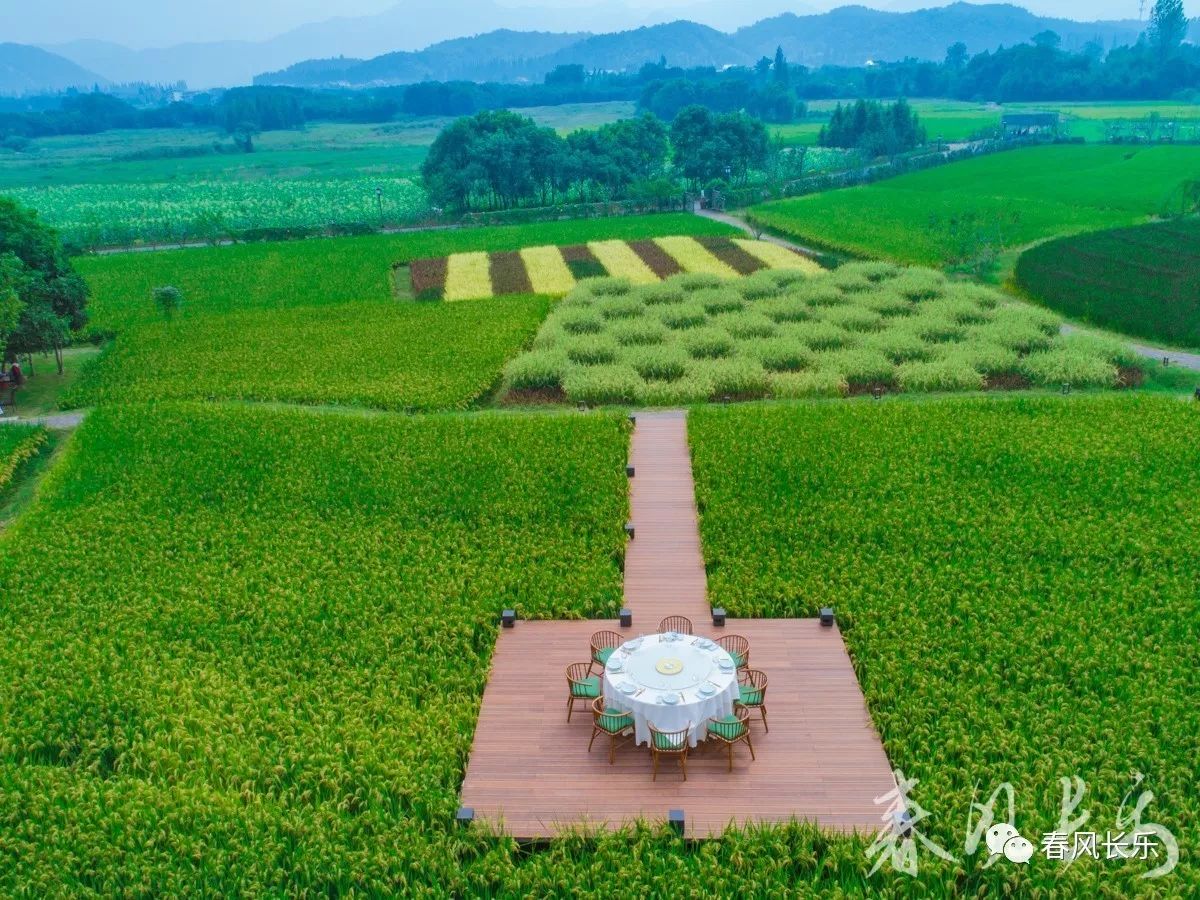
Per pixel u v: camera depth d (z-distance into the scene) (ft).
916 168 501.15
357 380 182.80
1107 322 213.46
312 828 72.38
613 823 72.74
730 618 100.12
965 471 133.08
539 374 180.86
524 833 72.23
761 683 86.33
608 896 66.90
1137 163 468.75
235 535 121.49
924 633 94.07
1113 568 107.14
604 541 116.37
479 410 171.42
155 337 218.59
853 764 77.92
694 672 81.05
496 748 81.00
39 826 73.87
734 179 497.05
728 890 67.31
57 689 90.12
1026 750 76.89
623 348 195.31
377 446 148.77
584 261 299.17
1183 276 250.37
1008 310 214.69
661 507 128.36
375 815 73.36
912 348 188.96
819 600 100.99
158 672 92.27
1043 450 138.10
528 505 126.21
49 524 125.70
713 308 227.40
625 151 474.90
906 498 125.49
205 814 74.23
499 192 447.83
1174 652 90.68
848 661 91.56
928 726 80.89
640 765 78.48
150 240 373.61
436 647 95.04
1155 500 121.80
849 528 117.19
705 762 78.59
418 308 240.94
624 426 155.84
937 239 312.29
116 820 73.97
